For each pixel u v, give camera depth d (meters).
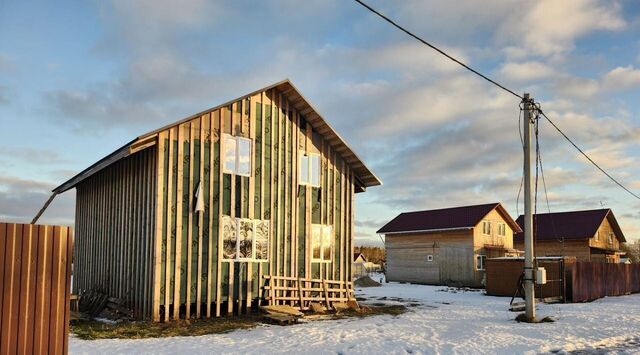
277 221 17.38
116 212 17.11
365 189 21.02
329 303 18.30
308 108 18.17
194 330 13.32
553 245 42.69
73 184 17.55
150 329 13.23
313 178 18.66
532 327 14.25
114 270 16.70
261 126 17.33
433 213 40.47
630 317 16.64
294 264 17.67
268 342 11.59
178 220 15.01
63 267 6.62
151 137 14.69
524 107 16.39
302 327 13.98
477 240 36.06
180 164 15.25
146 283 14.71
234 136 16.58
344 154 19.56
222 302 15.79
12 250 6.28
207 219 15.65
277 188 17.52
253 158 16.95
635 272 30.83
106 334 12.44
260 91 17.06
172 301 14.69
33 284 6.38
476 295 27.27
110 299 16.23
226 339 11.94
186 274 15.04
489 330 13.60
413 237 39.31
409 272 39.22
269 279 16.92
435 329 13.73
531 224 16.02
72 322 14.68
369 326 14.24
